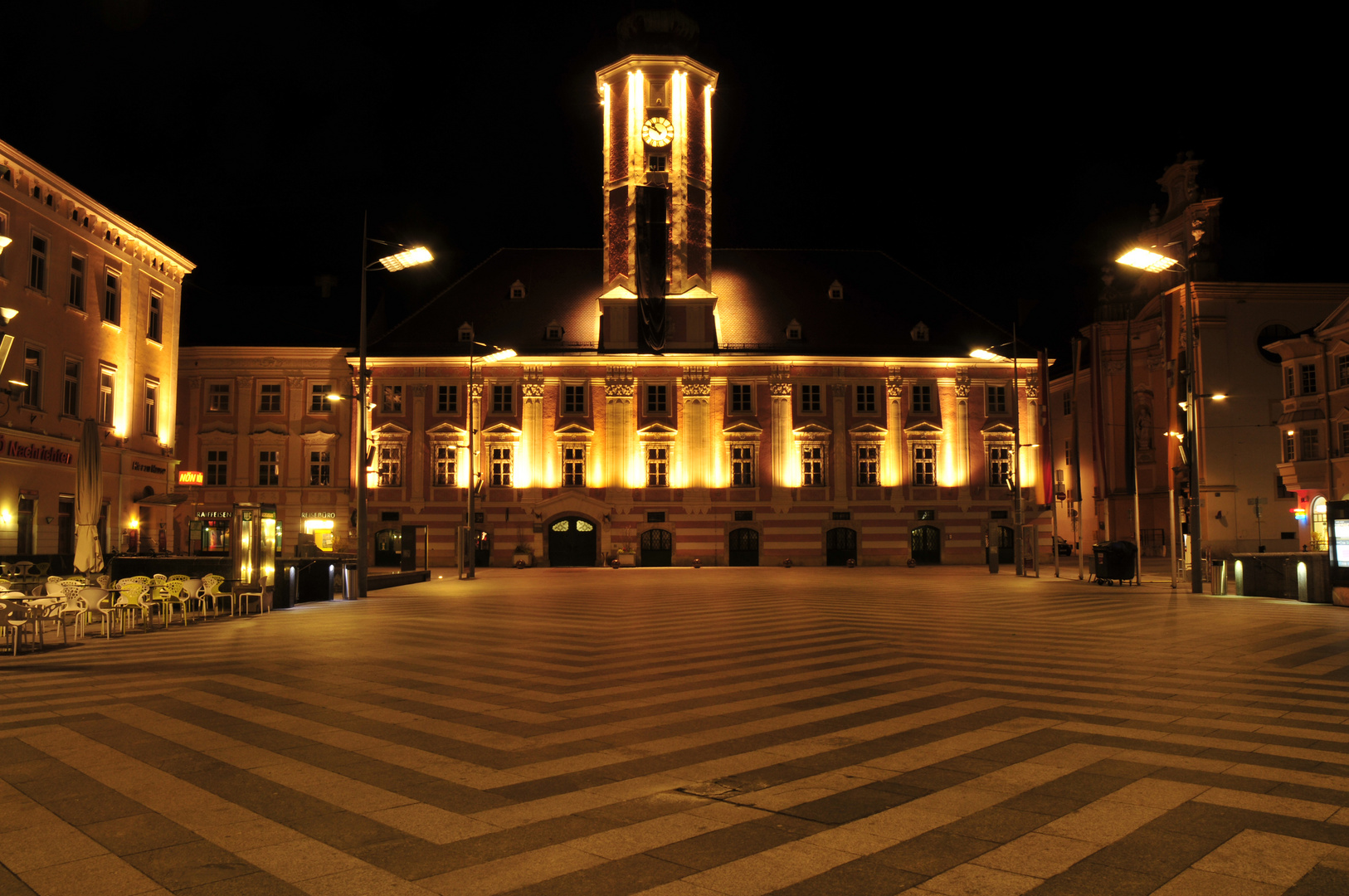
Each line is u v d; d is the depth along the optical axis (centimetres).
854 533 5628
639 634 1769
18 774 747
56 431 3247
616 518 5509
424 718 970
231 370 5578
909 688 1146
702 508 5553
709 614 2209
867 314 5981
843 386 5672
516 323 5778
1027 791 691
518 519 5500
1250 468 5516
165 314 4072
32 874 530
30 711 1006
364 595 2809
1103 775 735
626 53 5781
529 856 560
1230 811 639
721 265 6172
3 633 1608
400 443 5547
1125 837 589
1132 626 1877
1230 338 5603
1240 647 1532
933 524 5647
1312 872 530
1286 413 4638
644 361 5591
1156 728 907
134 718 970
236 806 660
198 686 1166
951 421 5716
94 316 3491
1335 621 1983
